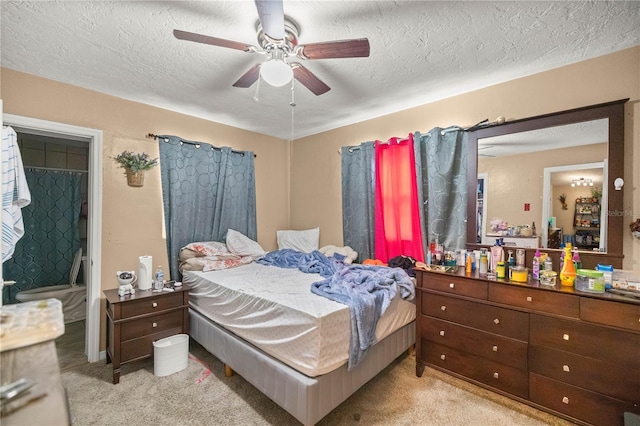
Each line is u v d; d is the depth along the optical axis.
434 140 2.60
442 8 1.51
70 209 3.72
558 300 1.63
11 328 0.76
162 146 2.88
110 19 1.58
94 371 2.27
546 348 1.67
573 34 1.71
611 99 1.88
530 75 2.20
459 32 1.71
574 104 2.01
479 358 1.92
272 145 3.96
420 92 2.55
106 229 2.55
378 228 3.03
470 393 1.97
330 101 2.76
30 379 0.66
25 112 2.18
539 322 1.69
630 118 1.82
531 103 2.19
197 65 2.09
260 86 2.45
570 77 2.03
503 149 2.29
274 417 1.74
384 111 3.02
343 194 3.36
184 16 1.56
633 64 1.82
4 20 1.58
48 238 3.59
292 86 2.43
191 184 3.08
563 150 2.03
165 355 2.19
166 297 2.38
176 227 2.94
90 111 2.48
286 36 1.63
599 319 1.51
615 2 1.44
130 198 2.70
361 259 3.19
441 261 2.48
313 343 1.52
